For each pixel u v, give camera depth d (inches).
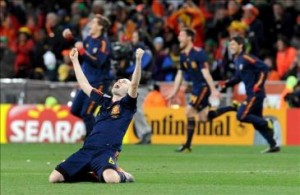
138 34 2461.9
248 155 2075.5
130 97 1310.3
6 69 3004.4
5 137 2736.2
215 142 2613.2
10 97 2775.6
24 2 3442.4
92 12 3115.2
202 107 2194.9
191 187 1285.7
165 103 2662.4
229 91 2603.3
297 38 2952.8
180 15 3021.7
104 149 1301.7
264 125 2176.4
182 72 2208.4
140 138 2564.0
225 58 2731.3
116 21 3061.0
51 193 1192.8
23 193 1202.0
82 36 2945.4
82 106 2127.2
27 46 3120.1
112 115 1309.1
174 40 2989.7
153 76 2817.4
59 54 2989.7
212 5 3245.6
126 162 1829.5
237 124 2596.0
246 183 1360.7
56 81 2906.0
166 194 1187.3
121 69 2422.5
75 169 1305.4
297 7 3161.9
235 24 2837.1
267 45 2970.0
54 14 3102.9
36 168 1665.8
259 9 3002.0
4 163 1796.3
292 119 2566.4
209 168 1672.0
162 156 2028.8
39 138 2714.1
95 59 2094.0
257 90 2153.1
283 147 2458.2
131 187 1262.3
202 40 3043.8
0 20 3280.0
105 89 2119.8
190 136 2204.7
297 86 2605.8
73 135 2689.5
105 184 1288.1
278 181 1393.9
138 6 3125.0
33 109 2721.5
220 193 1207.6
